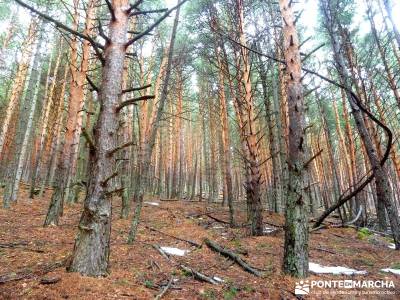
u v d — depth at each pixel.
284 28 6.07
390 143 4.96
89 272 3.96
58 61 18.05
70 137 9.34
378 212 12.78
